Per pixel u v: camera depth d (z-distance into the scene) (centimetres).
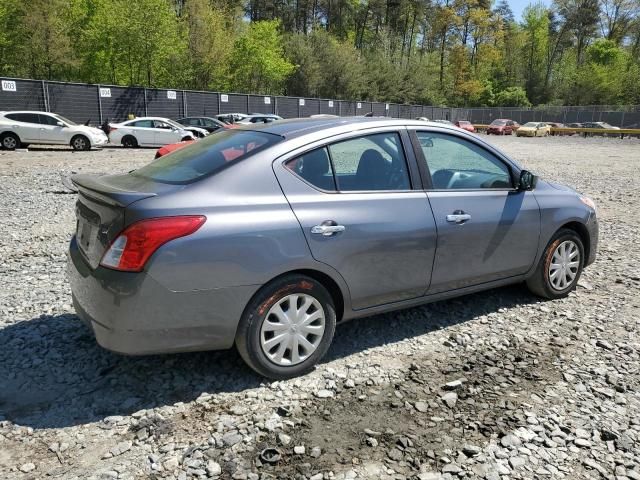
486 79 8581
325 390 337
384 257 370
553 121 6078
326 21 8844
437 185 409
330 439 288
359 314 376
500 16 9144
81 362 371
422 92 7631
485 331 434
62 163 1634
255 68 5212
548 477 262
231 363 370
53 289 515
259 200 328
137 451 277
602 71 7844
